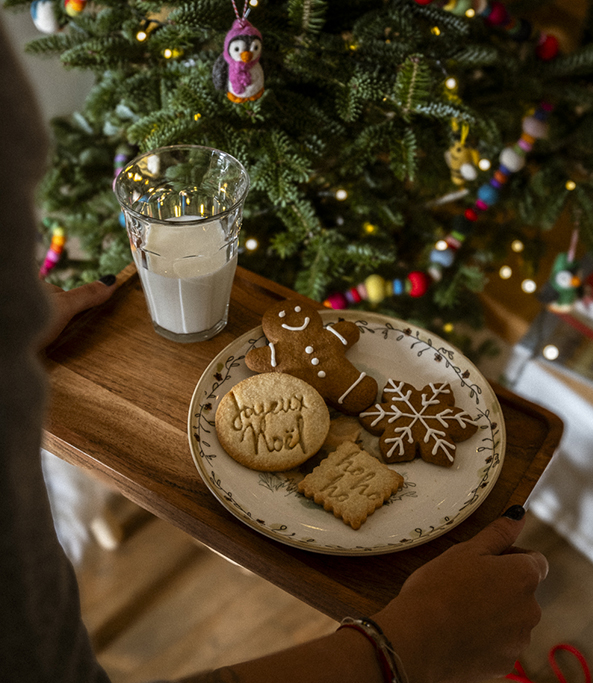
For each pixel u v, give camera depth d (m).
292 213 0.78
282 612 0.96
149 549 1.02
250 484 0.51
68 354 0.59
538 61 0.81
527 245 0.93
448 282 0.92
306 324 0.59
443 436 0.53
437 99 0.71
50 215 0.96
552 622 0.97
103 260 0.85
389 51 0.70
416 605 0.41
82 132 0.93
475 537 0.47
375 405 0.55
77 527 1.00
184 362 0.59
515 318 1.16
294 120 0.73
